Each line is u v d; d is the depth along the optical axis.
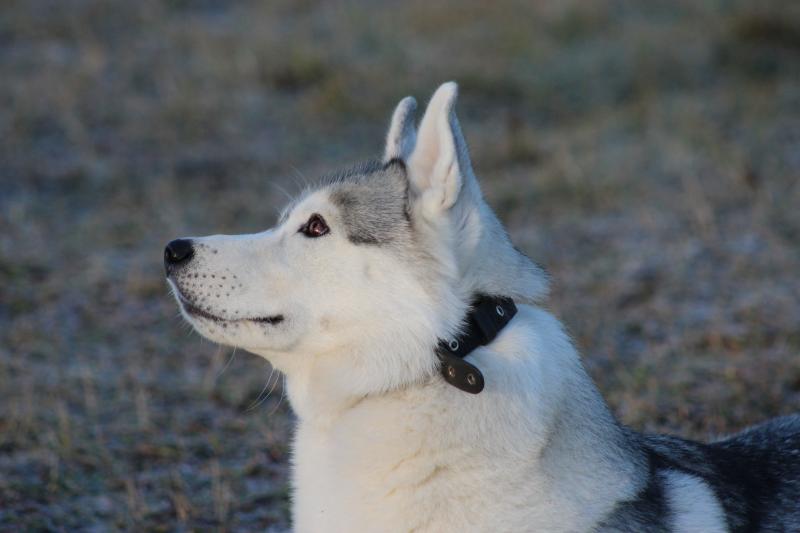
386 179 6.45
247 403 10.72
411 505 6.00
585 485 6.07
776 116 19.42
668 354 11.17
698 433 9.52
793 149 17.53
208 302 6.47
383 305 6.20
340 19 26.58
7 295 13.45
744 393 10.20
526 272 6.57
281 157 19.27
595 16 26.20
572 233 15.12
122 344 12.24
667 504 6.29
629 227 15.09
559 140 19.20
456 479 5.96
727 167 16.62
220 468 9.40
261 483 9.16
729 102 20.41
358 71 23.09
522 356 6.16
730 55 23.53
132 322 12.84
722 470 6.73
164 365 11.68
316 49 24.02
